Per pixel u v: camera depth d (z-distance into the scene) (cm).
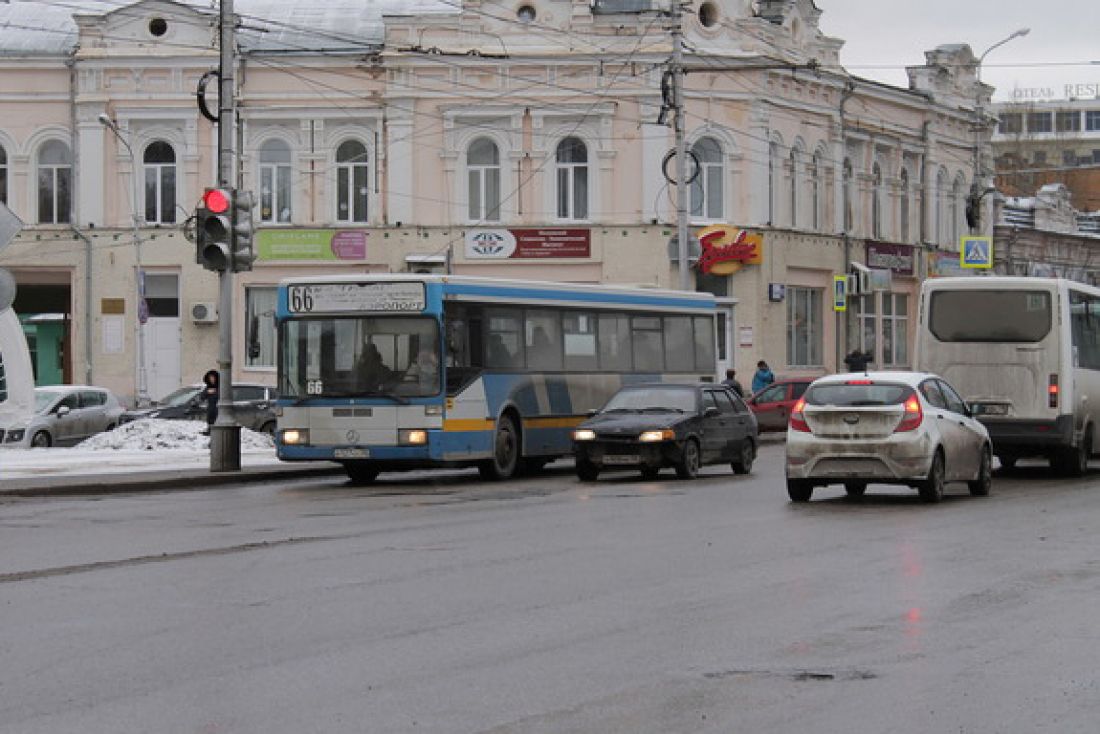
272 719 978
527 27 5566
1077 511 2334
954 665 1138
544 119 5566
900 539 1947
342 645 1225
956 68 7100
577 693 1048
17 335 4053
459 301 3069
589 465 3075
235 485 3088
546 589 1520
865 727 955
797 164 5975
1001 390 3114
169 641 1248
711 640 1241
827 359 6116
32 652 1203
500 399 3164
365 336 3036
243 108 5616
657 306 3688
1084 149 15750
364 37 5719
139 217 5609
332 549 1867
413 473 3497
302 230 5612
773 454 4075
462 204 5600
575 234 5569
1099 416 3300
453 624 1320
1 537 2030
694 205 5675
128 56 5584
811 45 6053
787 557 1764
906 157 6762
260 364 5653
